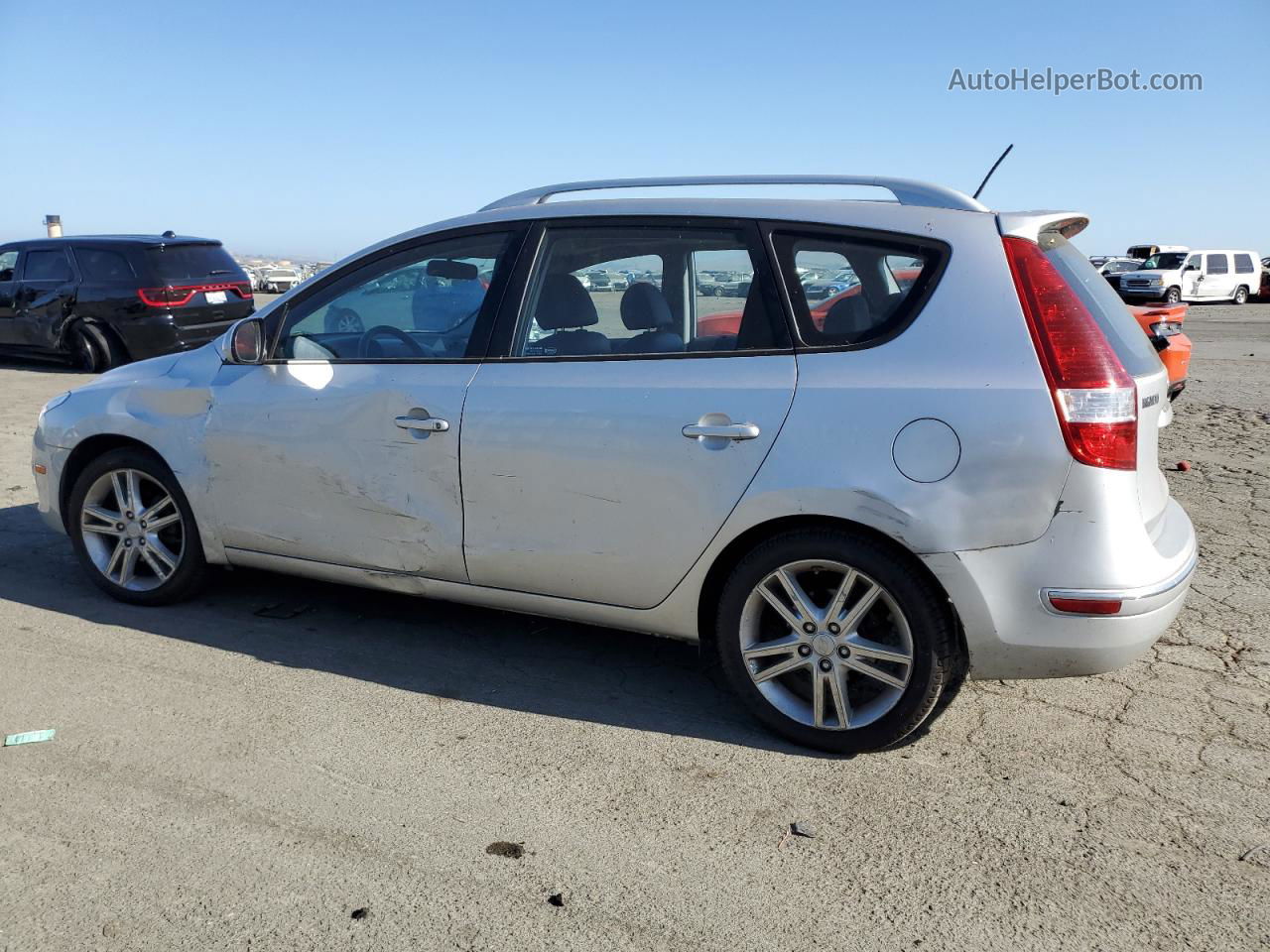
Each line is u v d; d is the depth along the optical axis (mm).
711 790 3199
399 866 2793
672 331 3566
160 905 2615
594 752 3443
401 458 3902
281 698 3812
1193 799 3135
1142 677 3996
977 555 3105
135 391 4594
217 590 4977
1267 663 4105
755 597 3449
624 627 3719
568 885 2721
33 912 2582
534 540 3707
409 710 3734
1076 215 3459
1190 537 3467
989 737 3539
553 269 3785
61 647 4262
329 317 4184
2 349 13773
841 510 3211
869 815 3057
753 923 2574
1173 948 2480
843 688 3359
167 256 12961
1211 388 12461
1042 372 3062
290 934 2514
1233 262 36344
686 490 3420
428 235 4051
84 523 4746
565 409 3600
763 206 3531
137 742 3461
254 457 4230
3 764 3307
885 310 3293
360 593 4961
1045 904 2645
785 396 3303
